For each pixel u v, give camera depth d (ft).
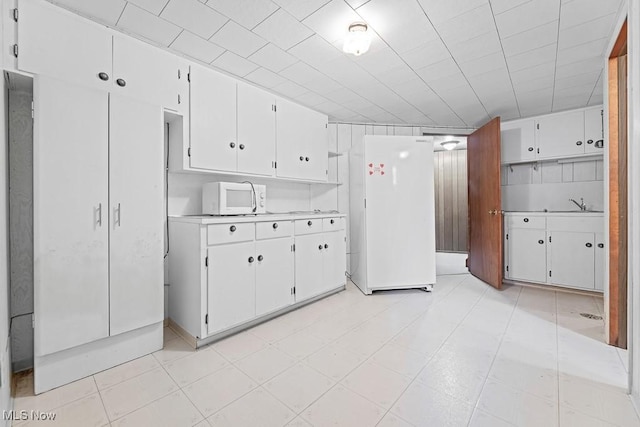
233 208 7.84
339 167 12.66
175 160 7.46
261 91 8.86
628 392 4.72
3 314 4.23
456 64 7.81
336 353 6.08
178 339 6.82
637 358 4.40
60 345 4.98
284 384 5.03
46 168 4.89
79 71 5.51
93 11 5.68
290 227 8.38
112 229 5.57
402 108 11.18
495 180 10.78
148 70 6.47
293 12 5.74
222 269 6.68
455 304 9.12
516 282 11.49
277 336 6.93
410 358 5.85
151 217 6.10
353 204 11.69
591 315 8.15
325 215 9.66
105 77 5.82
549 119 11.37
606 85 6.50
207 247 6.40
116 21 6.01
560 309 8.65
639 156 4.32
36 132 4.81
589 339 6.65
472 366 5.54
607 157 6.46
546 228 10.64
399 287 10.32
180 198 8.09
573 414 4.25
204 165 7.50
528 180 12.53
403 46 6.94
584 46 6.88
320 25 6.16
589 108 10.57
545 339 6.66
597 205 11.10
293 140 9.85
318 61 7.71
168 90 6.80
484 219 11.71
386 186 10.30
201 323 6.31
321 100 10.43
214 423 4.13
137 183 5.90
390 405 4.47
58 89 5.01
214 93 7.68
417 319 7.90
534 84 9.05
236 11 5.70
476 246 12.55
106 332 5.48
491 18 5.89
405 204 10.37
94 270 5.35
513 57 7.43
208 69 7.56
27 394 4.78
